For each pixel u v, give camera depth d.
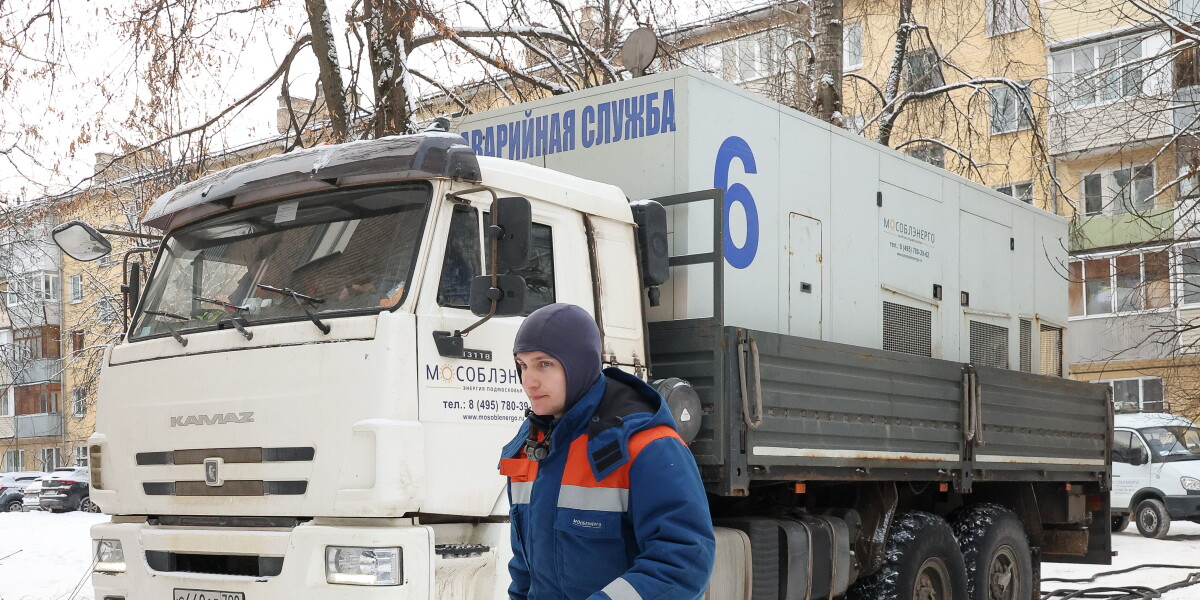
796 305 6.59
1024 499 8.57
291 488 4.41
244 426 4.59
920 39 18.45
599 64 12.60
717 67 18.22
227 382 4.68
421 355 4.40
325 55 11.45
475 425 4.56
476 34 12.07
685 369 5.56
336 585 4.20
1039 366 9.53
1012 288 9.19
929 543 6.84
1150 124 13.20
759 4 17.16
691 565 2.49
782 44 17.67
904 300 7.68
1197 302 22.03
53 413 38.41
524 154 6.57
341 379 4.36
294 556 4.31
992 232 8.96
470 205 4.76
